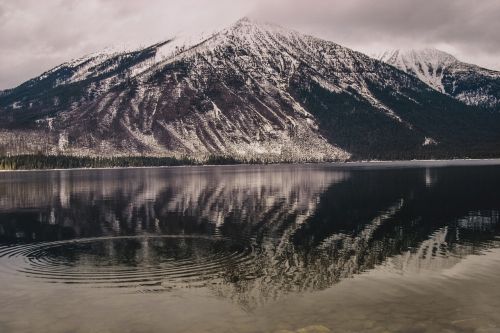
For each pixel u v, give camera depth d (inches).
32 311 1020.5
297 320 963.3
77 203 3270.2
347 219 2337.6
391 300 1076.5
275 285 1193.4
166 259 1459.2
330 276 1275.8
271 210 2733.8
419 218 2342.5
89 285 1192.2
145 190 4362.7
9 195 4013.3
